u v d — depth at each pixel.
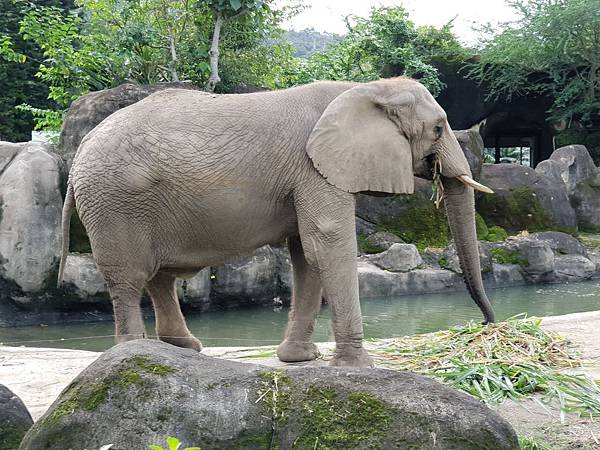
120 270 5.37
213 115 5.41
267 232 5.59
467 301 12.55
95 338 9.80
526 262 14.79
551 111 25.73
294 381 3.28
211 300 11.87
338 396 3.21
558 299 12.66
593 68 24.03
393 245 13.82
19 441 3.65
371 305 12.13
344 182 5.34
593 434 4.39
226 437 3.14
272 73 16.72
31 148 11.34
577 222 18.48
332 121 5.38
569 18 23.20
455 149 5.84
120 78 15.46
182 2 15.10
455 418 3.13
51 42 15.59
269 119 5.43
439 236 14.96
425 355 6.18
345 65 23.17
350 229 5.41
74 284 11.09
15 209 10.89
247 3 14.50
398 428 3.11
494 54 24.50
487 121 29.66
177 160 5.28
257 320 11.01
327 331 10.05
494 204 16.59
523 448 3.97
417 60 23.69
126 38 14.62
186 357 3.43
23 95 23.16
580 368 5.90
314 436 3.13
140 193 5.28
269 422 3.17
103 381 3.23
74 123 12.33
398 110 5.59
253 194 5.40
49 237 11.05
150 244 5.41
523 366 5.60
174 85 13.02
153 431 3.15
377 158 5.45
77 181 5.39
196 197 5.33
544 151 29.69
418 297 13.08
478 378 5.45
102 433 3.15
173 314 6.09
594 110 25.44
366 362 5.44
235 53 15.95
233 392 3.23
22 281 10.88
